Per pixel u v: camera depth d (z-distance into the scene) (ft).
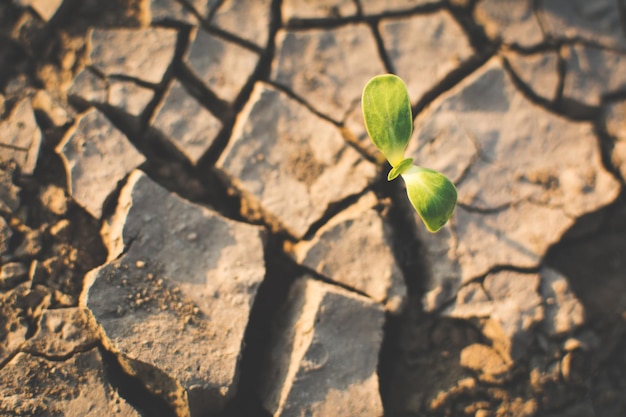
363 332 1.55
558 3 1.72
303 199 1.60
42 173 1.60
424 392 1.57
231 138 1.63
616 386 1.58
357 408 1.52
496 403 1.56
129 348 1.48
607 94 1.70
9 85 1.66
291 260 1.59
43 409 1.49
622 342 1.60
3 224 1.57
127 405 1.50
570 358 1.57
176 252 1.54
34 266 1.55
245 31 1.68
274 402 1.52
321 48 1.69
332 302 1.55
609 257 1.64
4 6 1.69
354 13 1.70
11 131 1.61
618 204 1.65
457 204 1.62
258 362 1.55
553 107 1.69
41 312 1.53
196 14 1.68
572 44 1.71
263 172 1.61
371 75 1.68
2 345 1.51
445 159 1.64
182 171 1.62
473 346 1.58
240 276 1.54
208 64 1.66
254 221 1.61
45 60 1.68
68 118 1.62
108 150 1.59
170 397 1.51
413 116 1.67
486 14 1.71
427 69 1.68
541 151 1.66
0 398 1.49
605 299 1.61
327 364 1.53
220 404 1.51
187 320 1.51
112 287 1.51
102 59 1.65
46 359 1.51
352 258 1.58
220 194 1.63
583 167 1.65
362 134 1.64
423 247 1.61
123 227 1.54
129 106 1.62
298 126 1.64
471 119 1.66
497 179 1.64
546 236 1.62
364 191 1.61
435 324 1.59
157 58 1.65
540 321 1.58
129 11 1.69
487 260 1.60
